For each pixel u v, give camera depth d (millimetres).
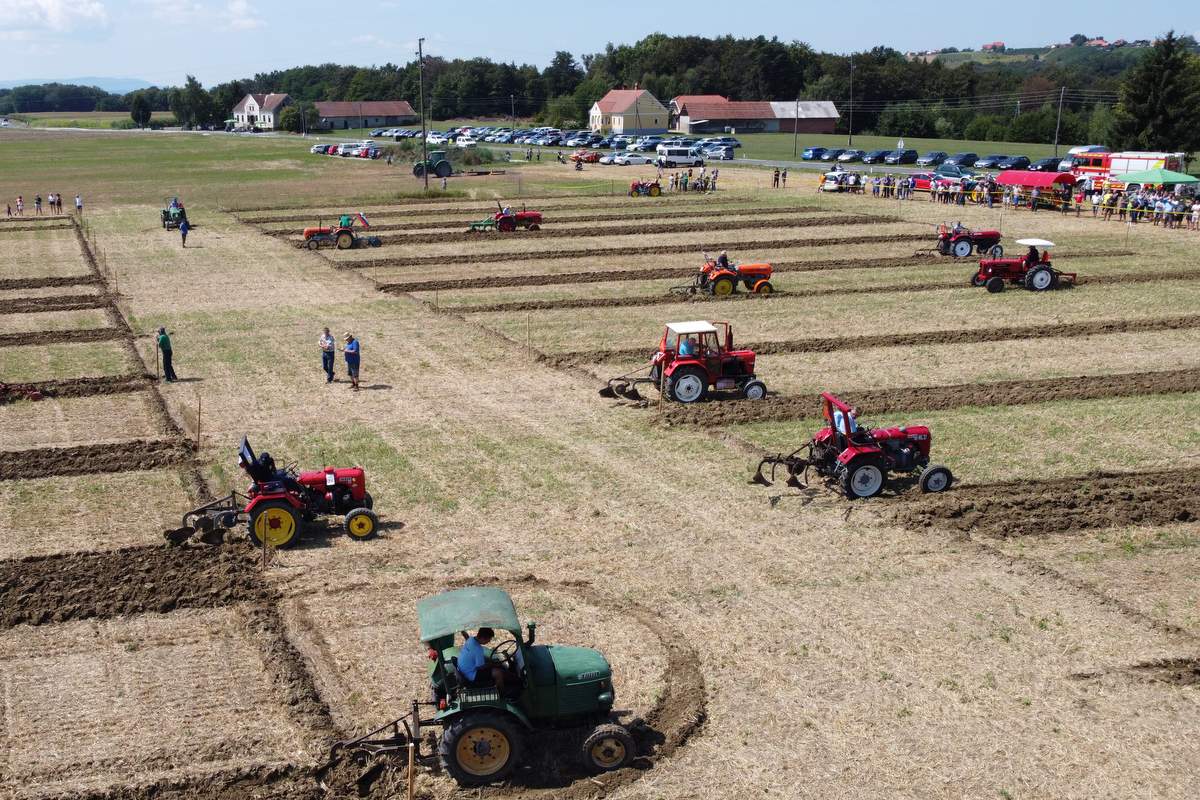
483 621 12914
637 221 69000
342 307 43250
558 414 28562
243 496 20938
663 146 113250
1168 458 24750
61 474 24219
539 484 23328
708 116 182250
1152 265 50781
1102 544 20125
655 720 14477
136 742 14031
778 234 62375
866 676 15555
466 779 12984
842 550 19891
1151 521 21094
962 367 33219
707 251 56344
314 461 24828
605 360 34281
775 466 24312
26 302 44719
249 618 17297
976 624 17078
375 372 33125
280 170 114875
